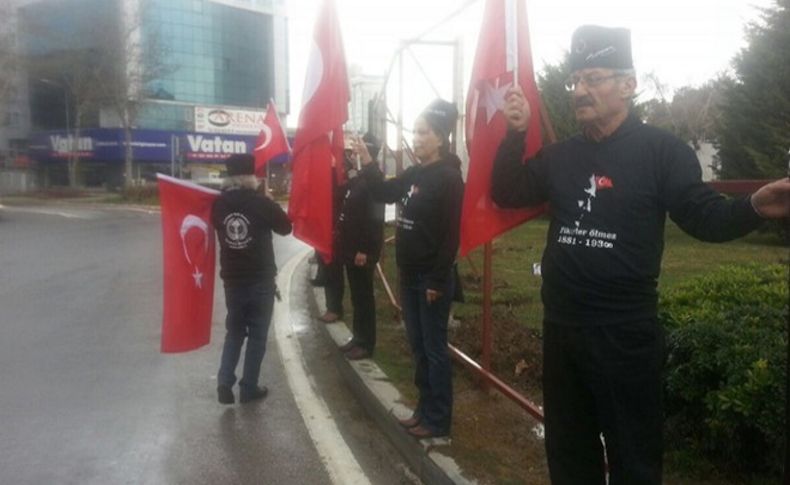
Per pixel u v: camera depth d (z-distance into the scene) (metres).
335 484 4.85
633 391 3.05
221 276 6.42
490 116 4.11
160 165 61.94
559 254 3.15
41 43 55.88
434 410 5.05
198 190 6.29
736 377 4.14
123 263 15.62
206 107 63.47
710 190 2.90
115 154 58.97
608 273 3.00
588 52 3.07
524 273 12.30
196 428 5.87
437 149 4.92
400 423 5.33
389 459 5.25
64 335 8.95
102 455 5.34
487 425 5.33
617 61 3.05
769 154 19.44
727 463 4.34
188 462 5.22
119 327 9.38
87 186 62.62
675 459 4.47
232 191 6.31
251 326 6.47
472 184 4.14
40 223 28.41
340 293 8.92
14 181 62.66
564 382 3.24
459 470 4.54
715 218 2.81
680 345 4.51
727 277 5.86
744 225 2.73
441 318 4.95
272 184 38.56
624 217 3.00
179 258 6.25
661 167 3.00
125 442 5.58
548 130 4.23
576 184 3.13
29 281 13.12
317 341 8.62
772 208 2.64
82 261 16.00
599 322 3.04
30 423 5.97
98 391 6.79
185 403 6.48
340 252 7.51
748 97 20.11
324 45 6.48
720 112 23.95
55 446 5.50
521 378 6.46
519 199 3.44
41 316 10.08
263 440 5.62
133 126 59.31
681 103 39.03
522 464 4.65
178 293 6.25
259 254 6.36
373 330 7.22
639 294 3.02
